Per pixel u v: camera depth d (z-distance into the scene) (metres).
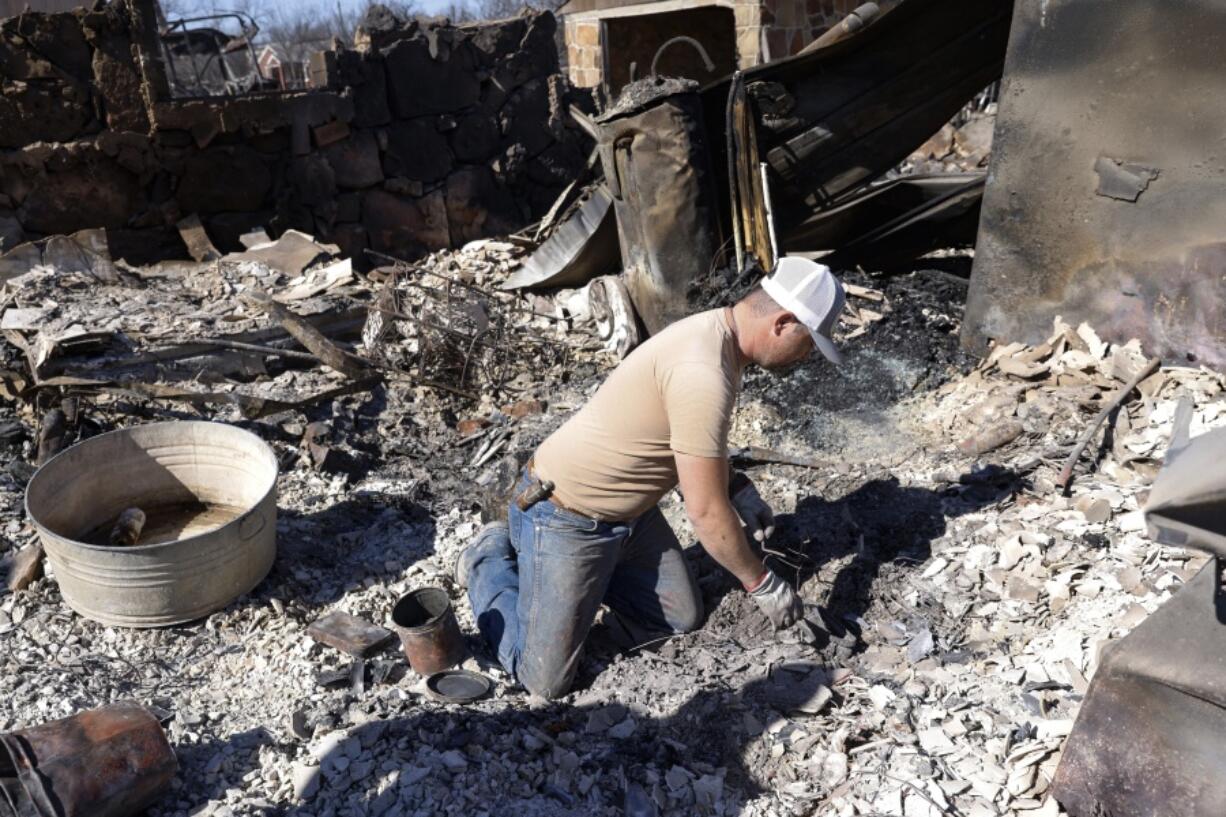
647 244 5.61
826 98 5.72
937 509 3.97
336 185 8.56
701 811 2.81
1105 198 4.54
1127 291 4.57
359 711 3.20
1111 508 3.71
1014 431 4.34
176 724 3.16
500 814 2.79
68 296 6.41
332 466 4.88
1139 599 3.27
